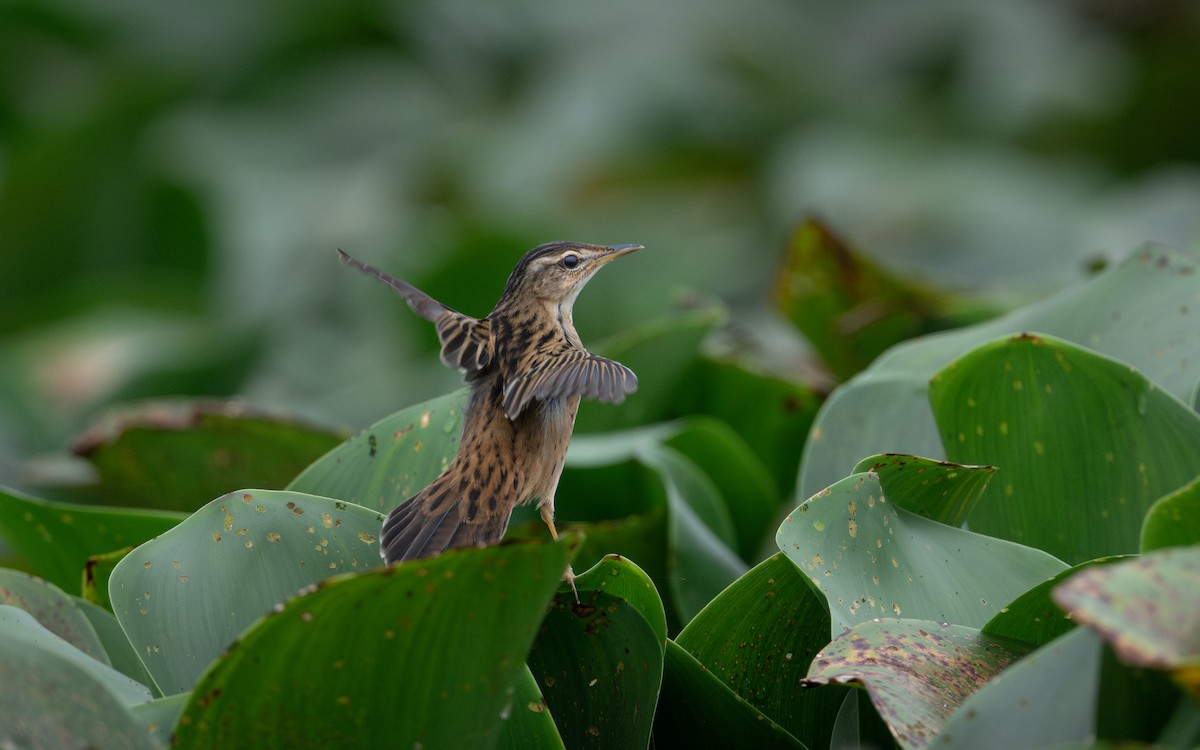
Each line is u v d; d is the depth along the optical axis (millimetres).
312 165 19203
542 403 5809
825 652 4559
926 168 17234
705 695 5062
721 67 20094
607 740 5086
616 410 8602
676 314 9750
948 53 21641
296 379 14055
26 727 3994
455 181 18344
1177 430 5383
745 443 9023
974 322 8953
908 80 21719
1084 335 6309
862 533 5098
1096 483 5590
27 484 8656
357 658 4164
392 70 20531
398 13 20578
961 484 5352
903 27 21844
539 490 5820
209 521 5121
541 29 21297
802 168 17359
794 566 5000
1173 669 3359
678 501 6684
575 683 5051
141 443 8055
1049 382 5555
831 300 9531
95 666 4773
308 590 3980
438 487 5539
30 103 19391
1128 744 3797
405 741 4324
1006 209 16125
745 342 9891
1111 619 3498
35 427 12586
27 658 4043
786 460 9070
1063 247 15539
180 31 20047
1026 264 15547
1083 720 3908
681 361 8586
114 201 16188
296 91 20172
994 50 21188
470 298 13086
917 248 16125
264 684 4156
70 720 4027
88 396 12969
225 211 16391
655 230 17953
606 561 4715
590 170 18453
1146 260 6328
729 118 19328
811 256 9344
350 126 19703
